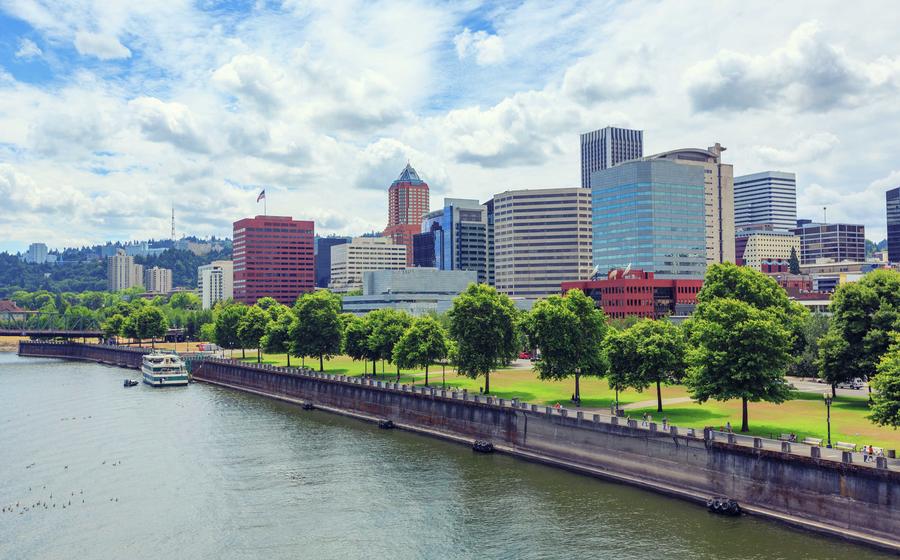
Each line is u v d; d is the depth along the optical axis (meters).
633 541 72.38
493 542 73.69
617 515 80.31
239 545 74.88
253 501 88.56
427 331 148.00
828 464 72.62
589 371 123.81
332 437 126.62
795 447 79.44
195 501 88.88
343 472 101.31
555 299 131.62
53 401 169.38
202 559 71.62
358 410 150.25
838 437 86.12
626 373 111.81
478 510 83.50
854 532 70.25
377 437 126.75
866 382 133.62
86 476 100.19
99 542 76.12
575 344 122.00
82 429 132.75
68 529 79.94
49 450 115.38
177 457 110.62
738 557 67.25
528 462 106.88
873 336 107.00
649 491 89.50
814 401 116.50
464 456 110.94
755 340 90.31
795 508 75.50
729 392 90.56
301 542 75.38
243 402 172.00
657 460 90.12
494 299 139.75
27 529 80.06
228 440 123.62
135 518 83.12
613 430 96.00
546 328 122.31
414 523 79.88
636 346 111.81
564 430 103.56
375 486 94.06
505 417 114.06
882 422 76.81
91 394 183.75
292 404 169.62
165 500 89.44
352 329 176.50
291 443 121.12
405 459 109.00
